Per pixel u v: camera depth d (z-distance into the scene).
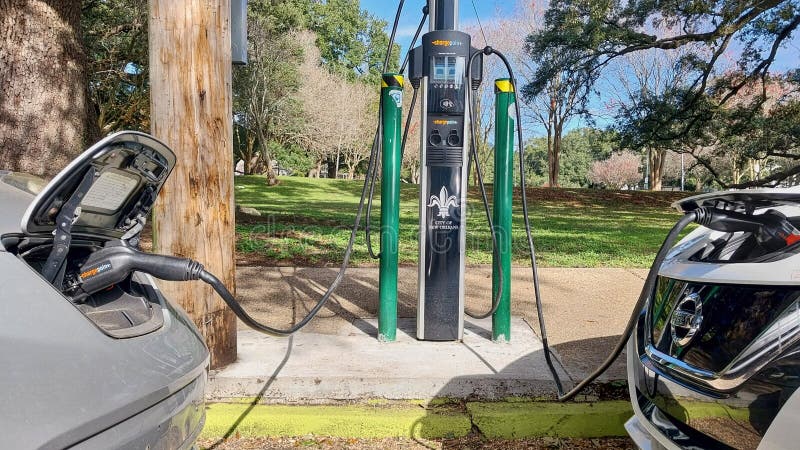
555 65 23.58
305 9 44.22
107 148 1.68
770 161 39.34
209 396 3.65
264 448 3.30
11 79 6.80
